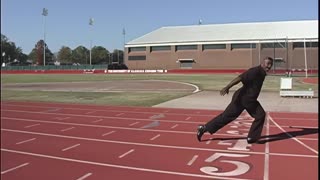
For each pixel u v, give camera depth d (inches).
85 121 637.3
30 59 6525.6
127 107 853.2
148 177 313.4
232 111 427.8
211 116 692.1
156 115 708.7
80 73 3624.5
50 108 845.8
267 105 872.9
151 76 2645.2
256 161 354.9
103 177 315.9
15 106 895.1
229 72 3405.5
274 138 460.4
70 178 313.7
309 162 349.1
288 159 360.8
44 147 434.6
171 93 1245.1
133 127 566.6
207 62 3855.8
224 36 3823.8
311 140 447.5
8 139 485.4
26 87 1643.7
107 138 482.3
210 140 453.7
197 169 332.8
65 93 1290.6
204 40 3850.9
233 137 469.1
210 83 1744.6
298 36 3272.6
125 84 1768.0
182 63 3973.9
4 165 356.8
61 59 6560.0
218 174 316.8
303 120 629.3
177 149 411.5
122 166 348.8
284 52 3265.3
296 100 988.6
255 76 411.2
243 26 3890.3
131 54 4183.1
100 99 1059.3
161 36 4168.3
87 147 431.5
